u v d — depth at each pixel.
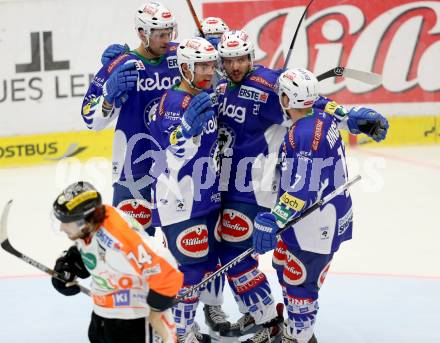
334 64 37.62
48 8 36.78
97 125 20.34
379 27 37.38
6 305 21.95
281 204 16.92
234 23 37.31
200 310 22.25
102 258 13.56
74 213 13.16
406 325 20.17
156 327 14.43
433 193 31.80
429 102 37.91
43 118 37.47
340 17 37.31
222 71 19.14
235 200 19.02
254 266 19.31
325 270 17.97
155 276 13.48
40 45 37.00
